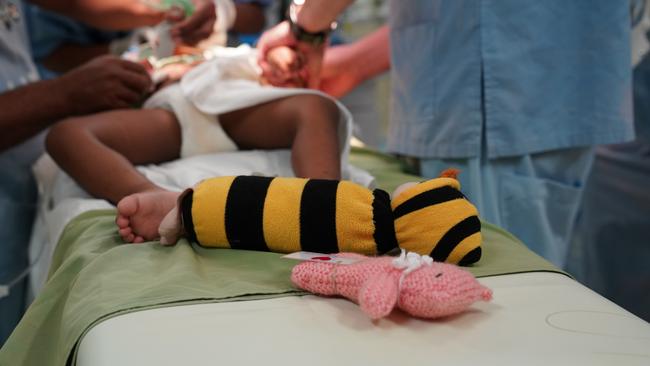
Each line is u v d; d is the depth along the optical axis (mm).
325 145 943
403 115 1251
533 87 1062
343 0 1116
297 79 1273
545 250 1096
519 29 1049
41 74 1928
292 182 666
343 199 632
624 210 1651
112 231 773
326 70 1786
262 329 460
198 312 492
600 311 491
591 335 446
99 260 635
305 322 475
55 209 979
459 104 1096
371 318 477
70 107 1172
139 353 419
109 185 906
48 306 636
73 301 561
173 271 583
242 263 637
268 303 516
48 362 598
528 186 1078
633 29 1210
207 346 429
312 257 591
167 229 690
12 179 1297
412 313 478
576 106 1076
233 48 1439
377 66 1799
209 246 697
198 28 1388
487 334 450
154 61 1381
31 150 1408
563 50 1058
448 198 629
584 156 1112
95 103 1171
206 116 1122
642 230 1586
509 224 1108
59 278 659
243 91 1090
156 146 1114
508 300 519
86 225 806
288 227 641
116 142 1041
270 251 673
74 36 1908
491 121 1072
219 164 1036
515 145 1066
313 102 1013
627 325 462
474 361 409
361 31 2561
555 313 488
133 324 466
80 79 1163
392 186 1056
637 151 1625
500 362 407
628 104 1093
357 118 2121
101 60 1205
